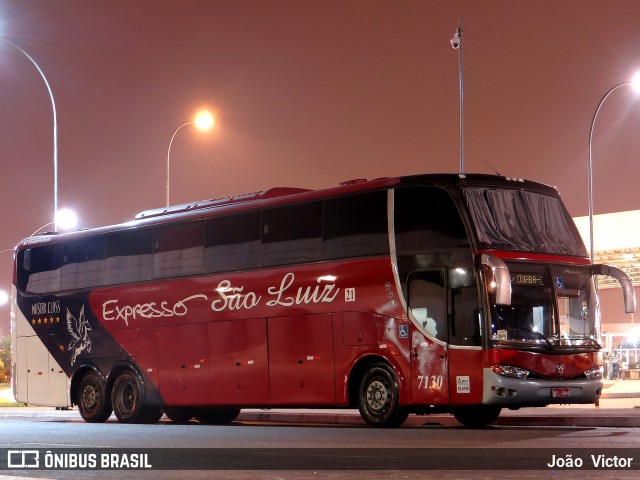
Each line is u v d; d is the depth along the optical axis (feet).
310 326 69.05
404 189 65.21
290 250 70.95
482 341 60.90
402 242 64.80
